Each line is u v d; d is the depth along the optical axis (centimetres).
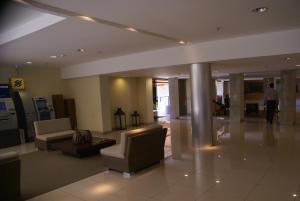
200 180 384
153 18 365
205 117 590
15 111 764
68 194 357
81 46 550
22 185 398
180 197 329
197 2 306
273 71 956
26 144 756
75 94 954
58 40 479
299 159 462
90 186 383
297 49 452
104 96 877
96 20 363
